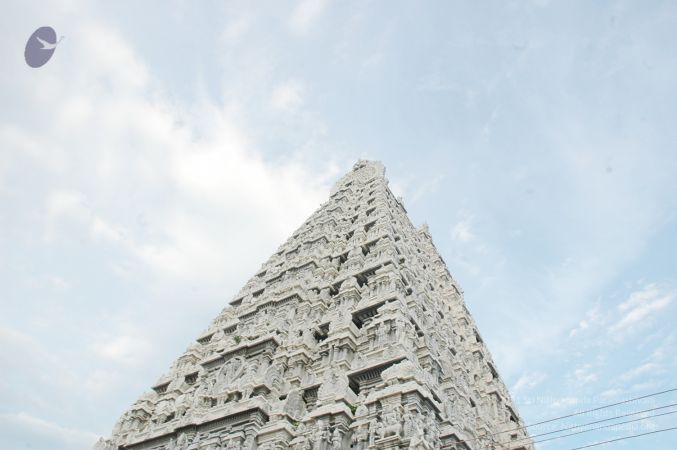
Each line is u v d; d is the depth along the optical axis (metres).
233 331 37.22
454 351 36.16
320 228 47.62
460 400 28.72
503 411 36.97
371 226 44.22
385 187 58.75
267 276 44.44
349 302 29.94
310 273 38.28
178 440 23.16
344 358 24.53
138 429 31.95
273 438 20.34
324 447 18.61
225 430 22.06
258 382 24.23
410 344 23.28
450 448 20.14
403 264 36.03
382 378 20.55
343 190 61.12
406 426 17.52
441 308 44.03
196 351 37.47
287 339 29.28
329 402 20.89
